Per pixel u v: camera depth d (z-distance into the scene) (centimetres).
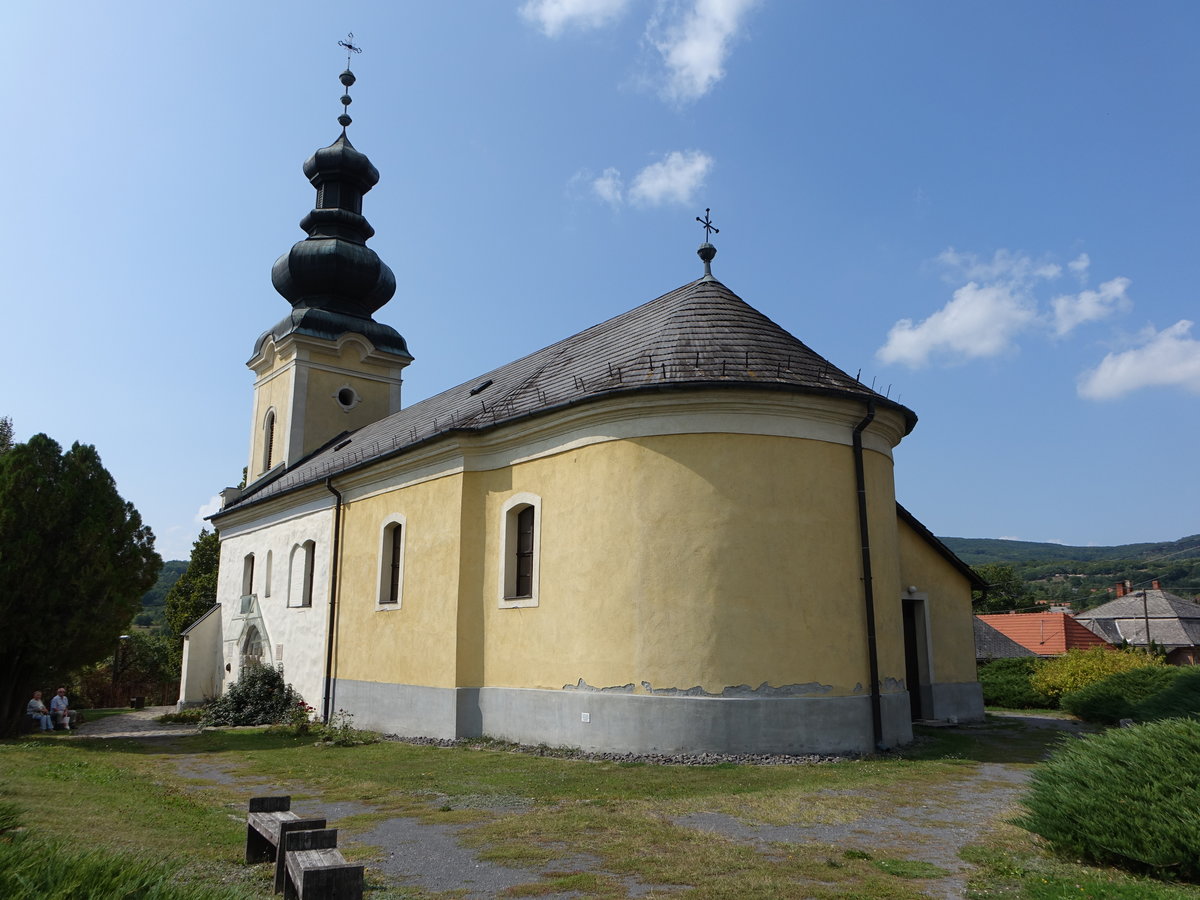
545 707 1541
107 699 4453
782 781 1143
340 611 2256
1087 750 768
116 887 452
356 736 1820
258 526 2912
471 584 1758
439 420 2312
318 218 3491
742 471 1441
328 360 3356
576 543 1541
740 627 1391
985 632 4112
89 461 2133
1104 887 645
